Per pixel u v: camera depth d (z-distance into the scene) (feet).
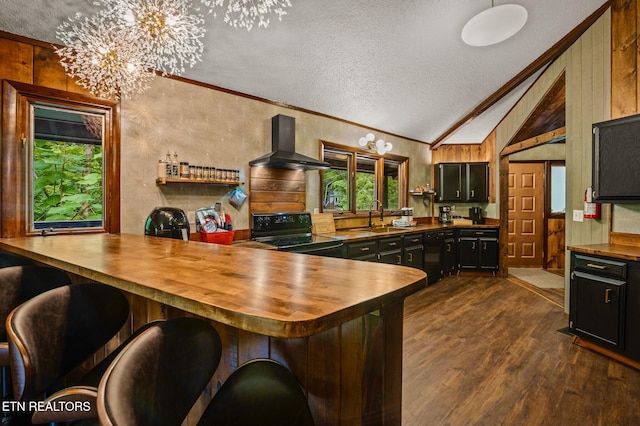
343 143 14.10
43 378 2.68
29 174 7.27
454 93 13.78
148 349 2.14
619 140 8.26
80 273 3.83
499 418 5.56
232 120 10.32
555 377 6.88
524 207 18.72
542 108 13.28
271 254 4.88
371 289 2.81
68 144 7.94
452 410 5.78
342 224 14.40
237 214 10.48
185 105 9.32
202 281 3.08
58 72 7.46
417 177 18.40
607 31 9.21
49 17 6.80
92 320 3.48
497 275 16.87
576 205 10.53
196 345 2.64
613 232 9.08
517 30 9.42
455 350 8.17
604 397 6.15
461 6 8.96
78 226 8.02
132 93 8.43
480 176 18.03
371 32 9.34
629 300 7.23
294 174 12.21
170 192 9.09
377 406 2.93
